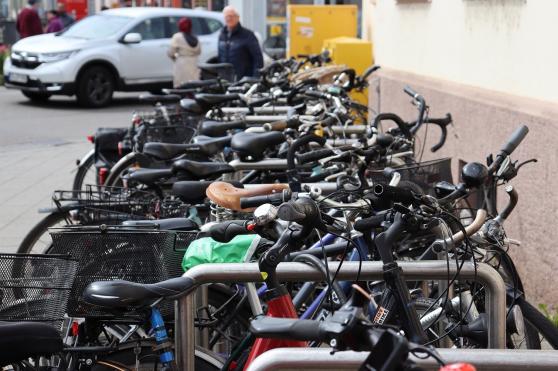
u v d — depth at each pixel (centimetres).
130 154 1082
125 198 774
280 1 3052
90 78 2858
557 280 908
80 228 574
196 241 567
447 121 966
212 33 3122
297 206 429
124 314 535
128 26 2945
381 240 448
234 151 884
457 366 277
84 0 4612
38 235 816
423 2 1556
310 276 500
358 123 1309
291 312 451
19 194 1525
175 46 2577
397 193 452
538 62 1031
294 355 417
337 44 2016
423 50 1560
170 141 1161
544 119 951
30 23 3672
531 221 970
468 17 1296
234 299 610
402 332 437
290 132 929
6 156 1936
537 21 1034
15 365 473
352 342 315
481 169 534
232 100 1258
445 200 538
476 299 569
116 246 566
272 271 448
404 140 889
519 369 414
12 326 442
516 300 592
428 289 618
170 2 3859
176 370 496
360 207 523
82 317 548
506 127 1066
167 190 844
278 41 2353
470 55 1288
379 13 1955
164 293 484
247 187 673
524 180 989
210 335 620
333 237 579
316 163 823
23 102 2994
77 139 2186
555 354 417
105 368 525
